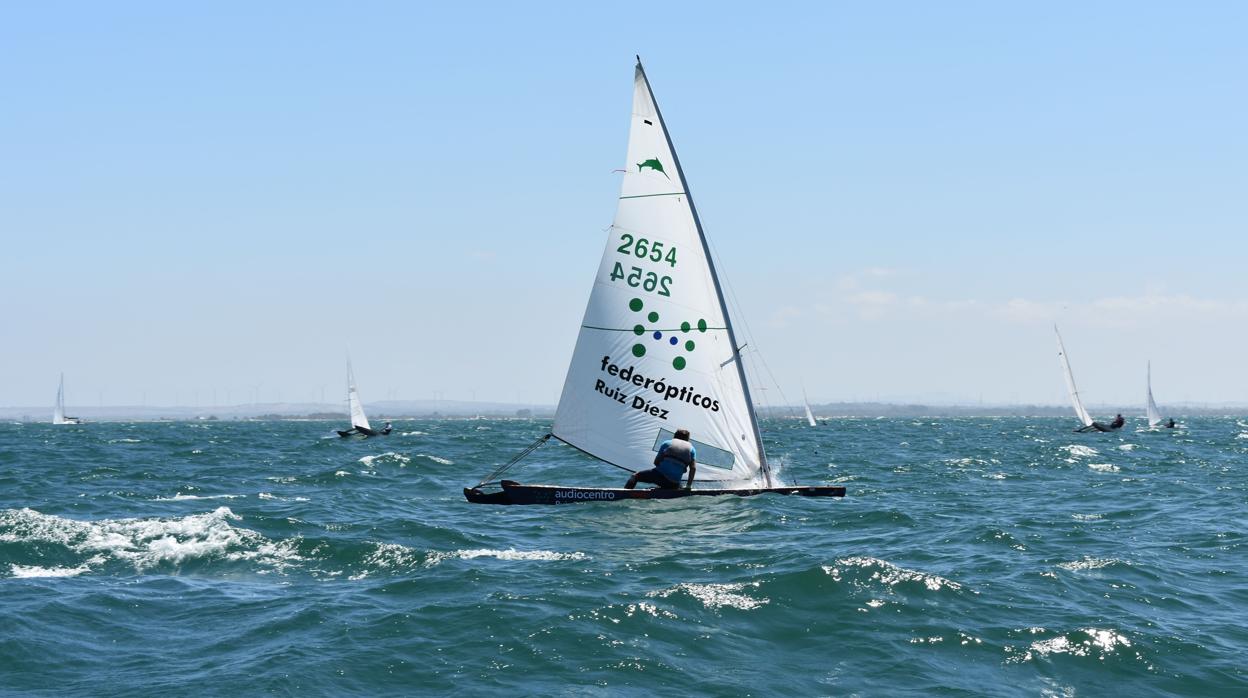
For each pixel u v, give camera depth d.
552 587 15.65
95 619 13.88
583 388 26.38
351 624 13.51
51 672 11.70
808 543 20.53
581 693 11.10
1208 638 13.52
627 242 26.12
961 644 13.06
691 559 18.31
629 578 16.53
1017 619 14.22
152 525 20.53
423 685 11.33
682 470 26.52
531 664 12.00
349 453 60.41
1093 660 12.55
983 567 17.92
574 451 60.22
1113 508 27.95
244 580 16.38
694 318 26.34
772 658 12.50
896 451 63.69
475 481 38.09
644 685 11.41
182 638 13.07
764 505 25.67
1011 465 47.84
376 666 11.88
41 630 13.19
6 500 28.98
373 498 30.00
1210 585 16.94
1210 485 35.97
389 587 15.77
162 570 17.03
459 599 14.83
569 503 26.58
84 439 92.31
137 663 12.04
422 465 46.50
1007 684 11.70
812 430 134.12
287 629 13.36
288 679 11.37
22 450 62.16
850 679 11.79
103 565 17.34
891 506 27.19
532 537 21.14
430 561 17.45
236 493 31.78
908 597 15.11
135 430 157.38
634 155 25.94
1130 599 15.68
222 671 11.70
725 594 15.07
